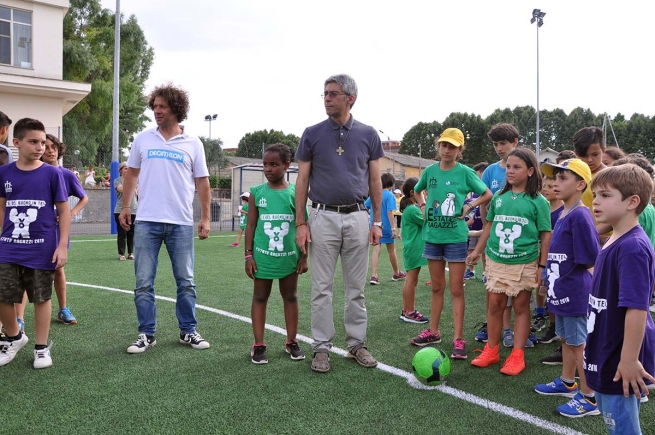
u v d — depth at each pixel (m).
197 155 4.23
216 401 3.02
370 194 3.87
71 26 29.89
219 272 8.02
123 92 31.36
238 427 2.68
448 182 4.12
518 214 3.67
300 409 2.92
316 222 3.71
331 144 3.68
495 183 5.18
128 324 4.77
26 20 18.38
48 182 3.65
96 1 30.66
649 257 2.06
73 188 4.16
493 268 3.77
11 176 3.60
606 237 3.91
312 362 3.64
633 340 2.01
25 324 4.77
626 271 2.05
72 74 27.75
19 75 17.97
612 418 2.15
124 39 32.00
